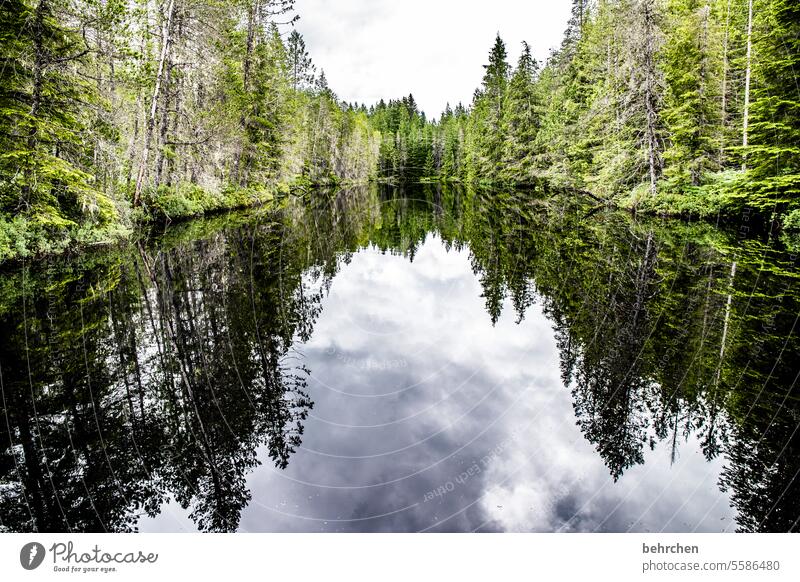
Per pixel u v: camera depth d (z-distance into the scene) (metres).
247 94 22.55
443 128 77.31
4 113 8.80
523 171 33.31
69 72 10.16
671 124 17.09
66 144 10.42
